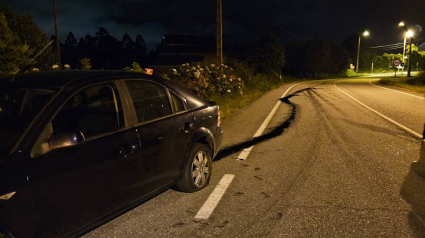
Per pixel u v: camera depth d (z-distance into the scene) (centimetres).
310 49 5647
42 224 260
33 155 258
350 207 405
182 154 420
